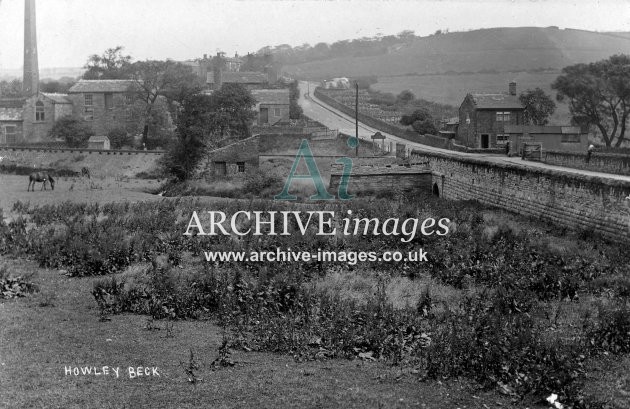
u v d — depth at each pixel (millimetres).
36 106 79000
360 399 14523
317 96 109062
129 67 76562
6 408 13859
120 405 13945
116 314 21344
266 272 22578
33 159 68875
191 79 71625
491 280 24766
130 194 51688
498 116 71625
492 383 15492
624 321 18266
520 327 17203
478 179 47812
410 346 17781
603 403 14484
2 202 46312
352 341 17812
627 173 42281
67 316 20969
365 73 119625
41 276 26891
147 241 30438
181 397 14484
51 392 14695
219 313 20859
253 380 15594
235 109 71125
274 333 18281
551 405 14469
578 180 35656
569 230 35875
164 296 21562
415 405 14312
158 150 64312
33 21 58719
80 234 31391
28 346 17812
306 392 14883
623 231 31891
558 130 63688
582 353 16609
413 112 90438
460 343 16391
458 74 104688
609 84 62031
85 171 63188
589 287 24484
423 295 21125
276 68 112938
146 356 17203
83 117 75812
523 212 41594
